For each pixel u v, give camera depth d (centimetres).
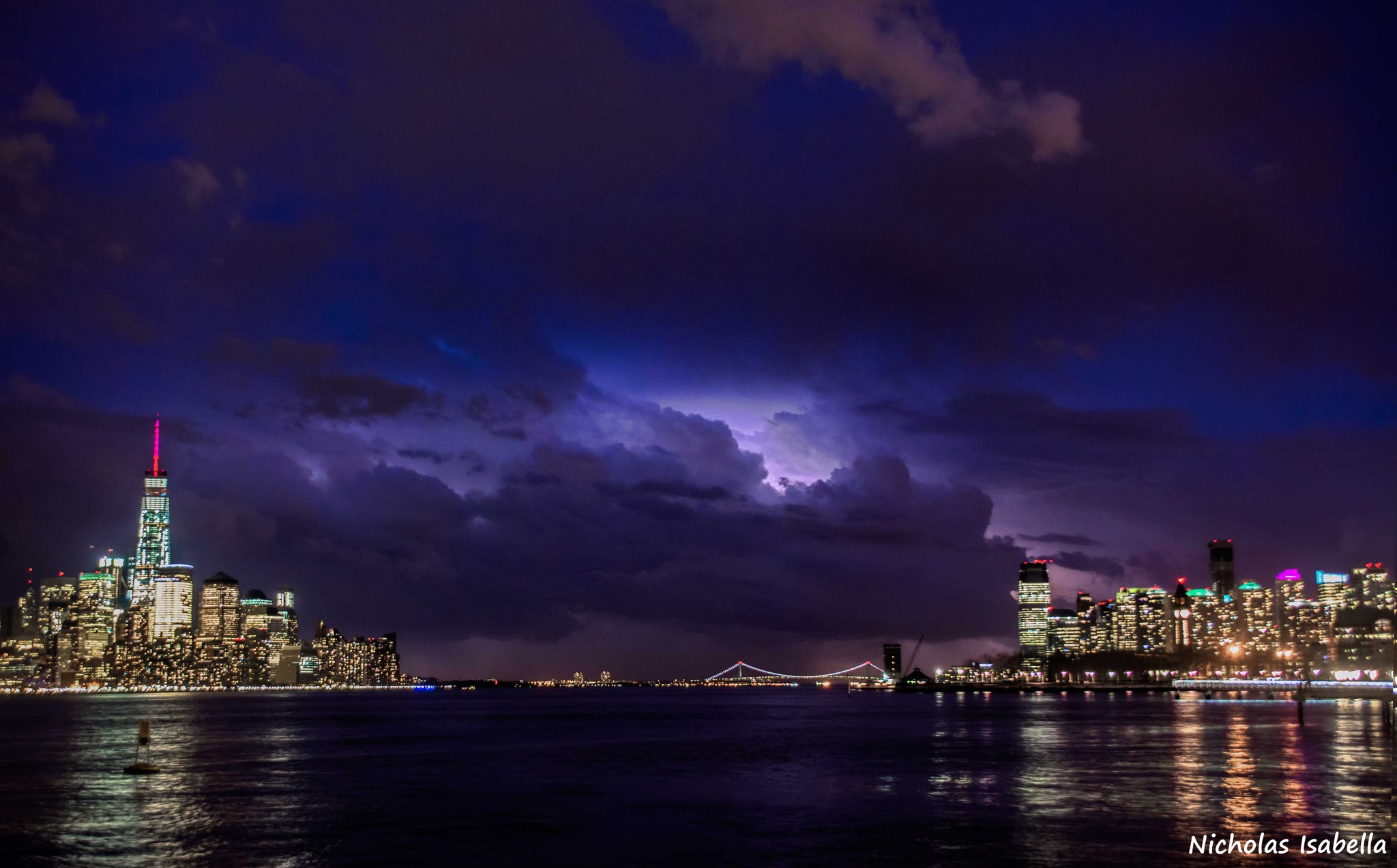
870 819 6881
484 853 5728
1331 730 15962
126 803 7656
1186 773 9425
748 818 6962
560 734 17075
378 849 5838
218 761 11281
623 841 6078
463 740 15200
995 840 6078
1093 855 5638
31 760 11356
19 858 5603
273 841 6062
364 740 15225
